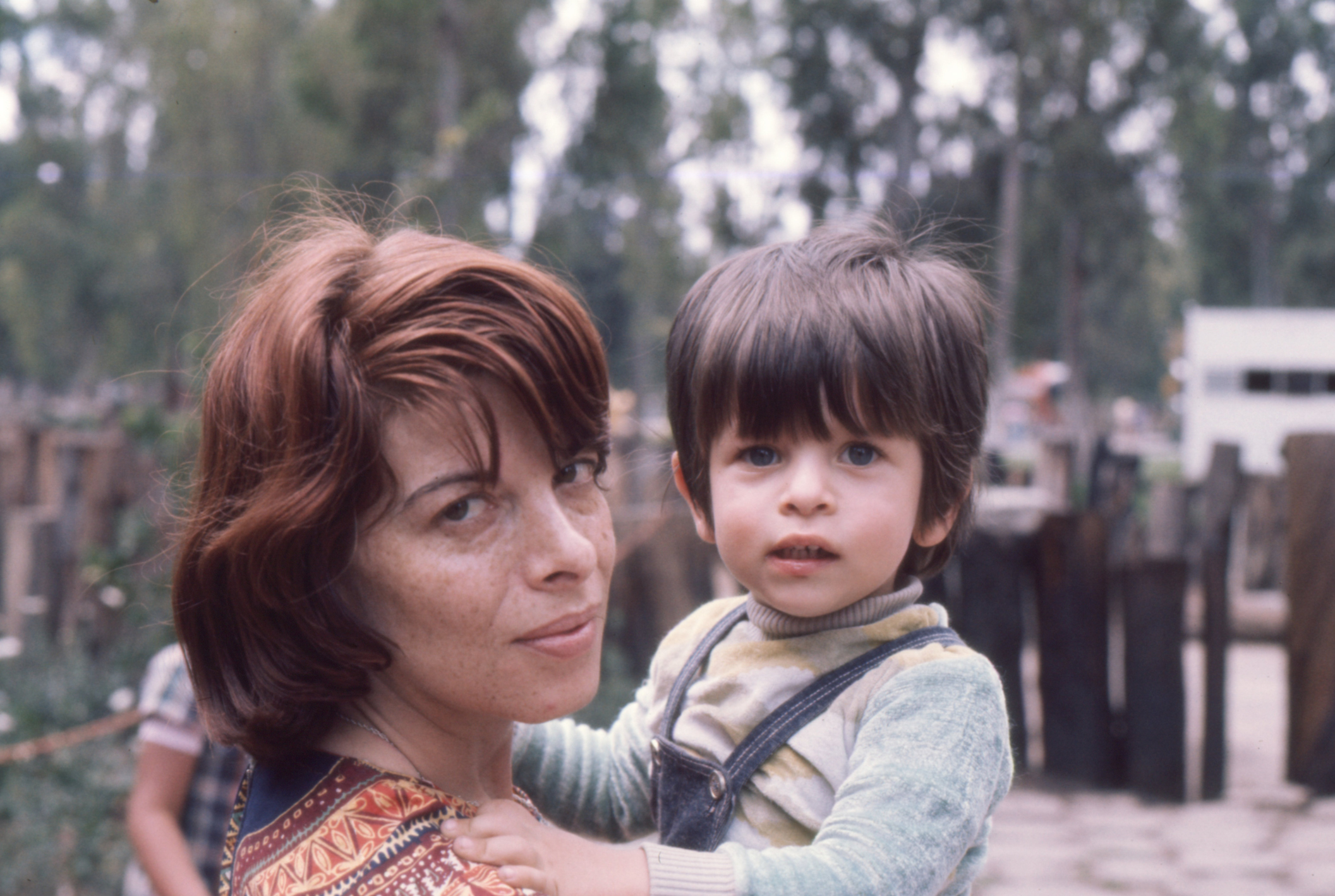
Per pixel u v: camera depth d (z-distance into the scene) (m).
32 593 5.36
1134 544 7.65
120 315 34.34
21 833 3.34
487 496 0.82
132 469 5.55
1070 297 25.09
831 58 21.02
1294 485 5.11
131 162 34.28
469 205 15.10
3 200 33.47
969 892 1.15
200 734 2.04
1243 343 16.44
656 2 20.11
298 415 0.81
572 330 0.85
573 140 20.19
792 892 0.93
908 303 1.18
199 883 1.97
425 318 0.81
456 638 0.81
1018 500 8.62
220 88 23.00
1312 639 5.09
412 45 18.47
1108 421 38.31
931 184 18.88
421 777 0.89
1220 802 4.93
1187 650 7.97
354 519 0.81
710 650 1.30
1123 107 22.41
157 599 4.52
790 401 1.12
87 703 4.05
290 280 0.87
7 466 6.41
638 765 1.33
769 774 1.15
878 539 1.14
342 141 19.02
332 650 0.82
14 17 10.05
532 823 0.89
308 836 0.85
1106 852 4.30
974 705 1.11
